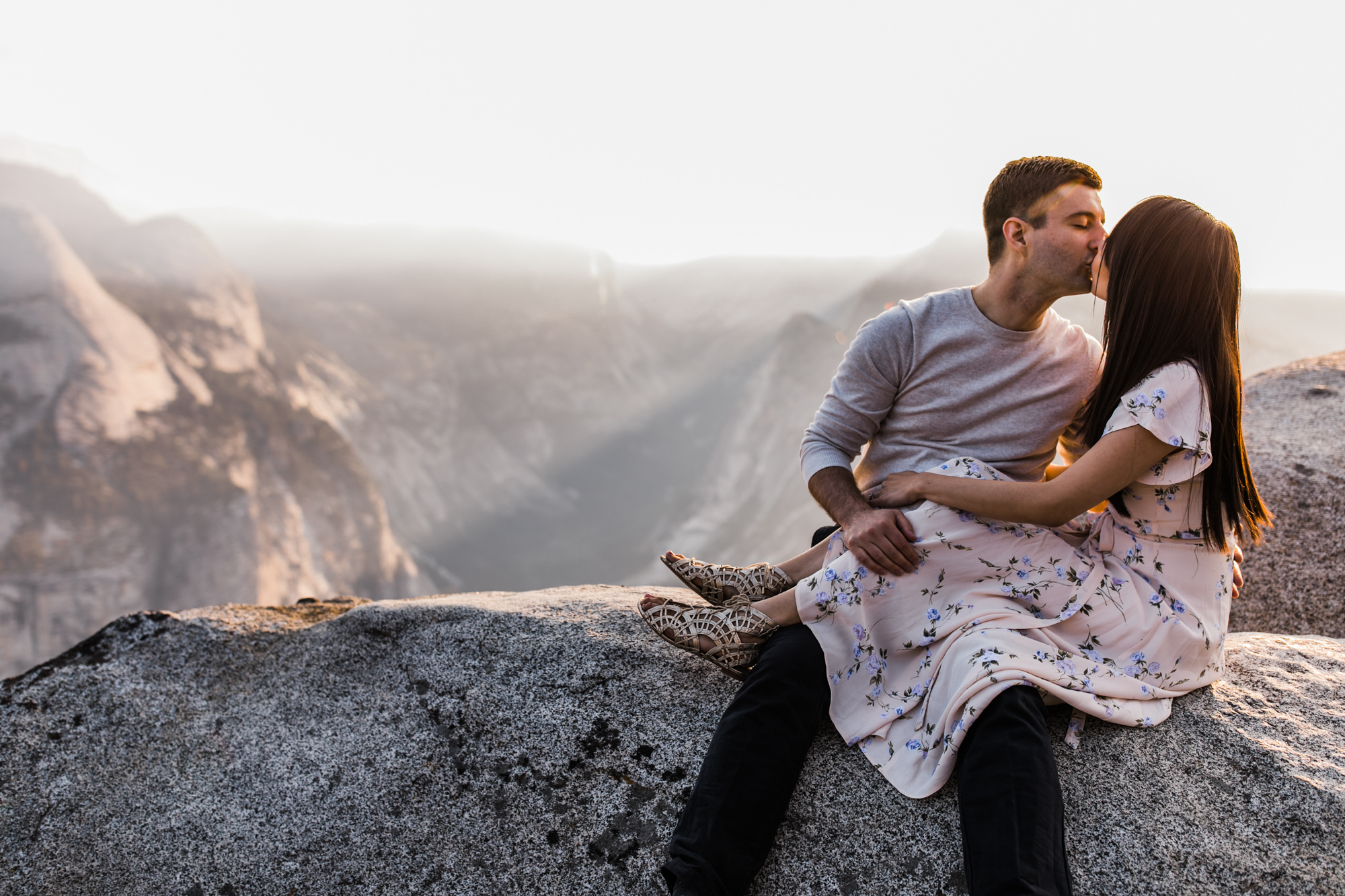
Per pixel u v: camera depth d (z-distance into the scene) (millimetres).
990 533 1961
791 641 2014
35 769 2494
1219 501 1962
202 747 2520
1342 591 3564
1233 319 1900
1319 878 1689
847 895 1789
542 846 2070
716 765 1807
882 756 1981
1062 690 1825
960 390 2141
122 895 2227
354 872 2152
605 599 2906
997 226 2080
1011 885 1471
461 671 2551
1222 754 1945
